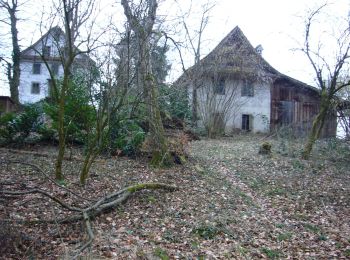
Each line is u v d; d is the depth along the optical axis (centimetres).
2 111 1411
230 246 577
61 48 826
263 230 662
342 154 1461
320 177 1120
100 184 853
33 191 620
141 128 1265
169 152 1147
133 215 688
